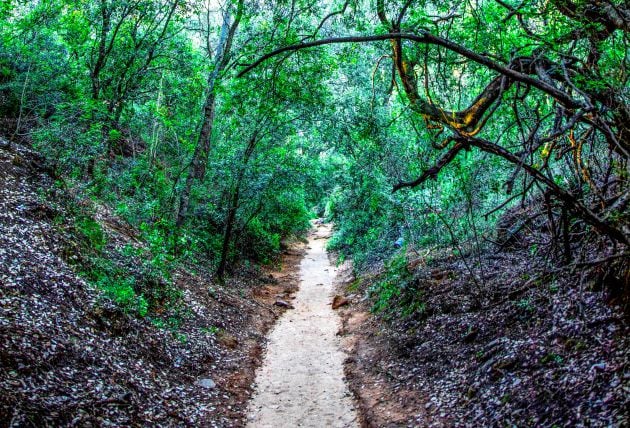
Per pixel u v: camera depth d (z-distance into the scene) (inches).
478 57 230.4
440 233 625.6
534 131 243.8
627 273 287.0
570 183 349.4
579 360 271.9
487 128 416.8
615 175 314.0
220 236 839.1
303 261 1133.1
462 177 438.9
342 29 511.5
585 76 257.3
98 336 339.3
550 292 358.3
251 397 378.0
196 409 331.9
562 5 268.4
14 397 225.1
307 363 462.0
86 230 472.4
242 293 699.4
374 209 759.1
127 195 708.7
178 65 807.7
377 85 639.8
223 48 686.5
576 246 363.9
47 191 479.8
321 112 634.8
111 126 715.4
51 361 273.6
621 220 233.6
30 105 649.6
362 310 629.6
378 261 824.9
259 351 491.2
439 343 408.8
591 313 303.0
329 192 950.4
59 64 703.7
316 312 677.3
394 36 231.9
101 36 685.9
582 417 228.5
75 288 368.5
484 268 494.6
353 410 355.9
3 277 323.6
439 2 326.0
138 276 473.7
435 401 326.3
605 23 271.9
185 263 669.3
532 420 252.7
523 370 298.0
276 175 703.1
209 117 689.0
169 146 901.8
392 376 391.2
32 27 673.6
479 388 312.0
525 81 230.4
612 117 261.3
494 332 369.7
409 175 577.9
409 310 512.4
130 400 287.9
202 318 500.7
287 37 356.5
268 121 658.2
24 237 387.9
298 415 348.8
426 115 293.4
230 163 695.7
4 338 261.9
